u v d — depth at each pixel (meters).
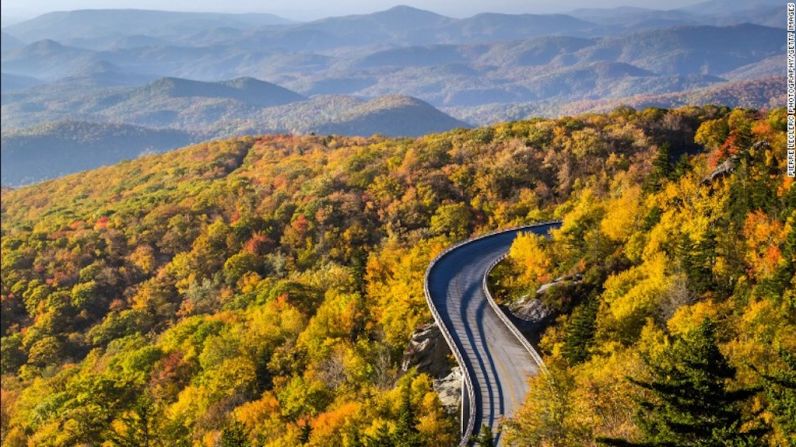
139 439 60.44
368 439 49.81
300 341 79.69
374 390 63.25
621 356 50.78
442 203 141.88
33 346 123.38
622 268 71.25
